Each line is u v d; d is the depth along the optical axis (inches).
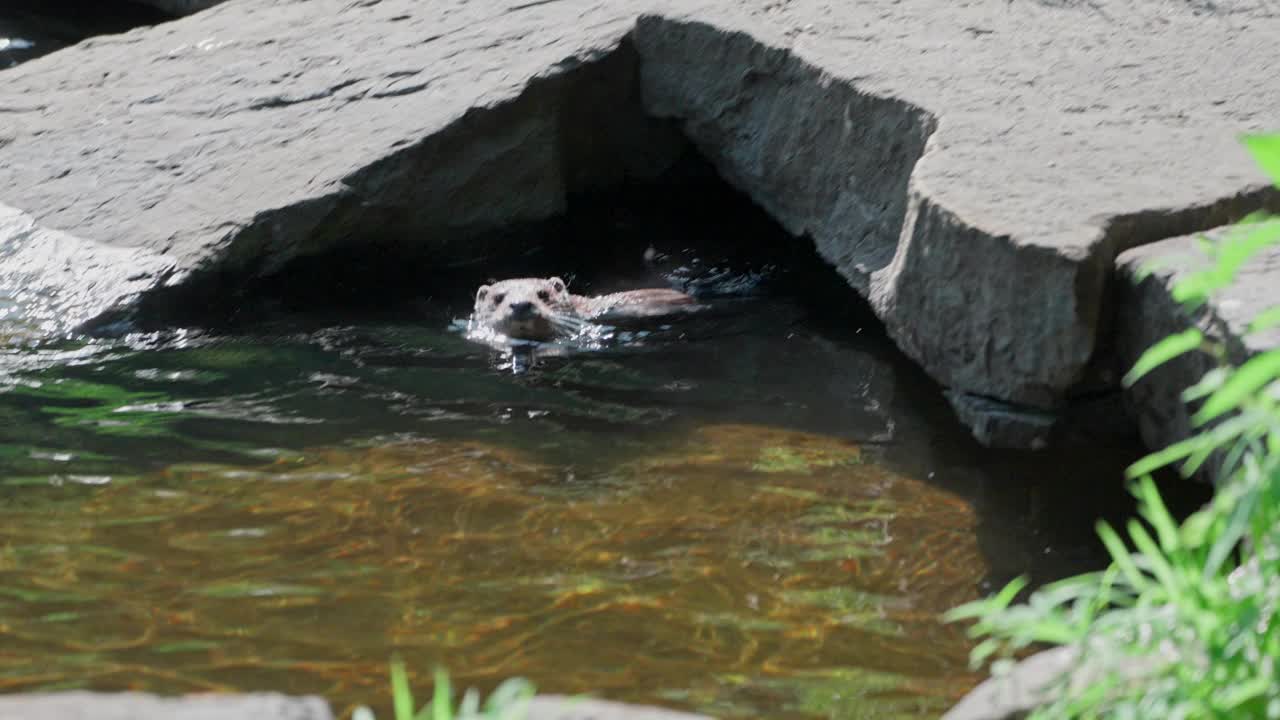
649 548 282.8
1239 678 155.8
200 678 232.2
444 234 498.9
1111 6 462.9
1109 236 300.5
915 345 343.0
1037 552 280.2
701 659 239.3
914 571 272.8
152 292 443.2
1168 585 164.4
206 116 538.3
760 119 471.8
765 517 297.6
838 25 472.1
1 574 269.6
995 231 306.0
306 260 473.7
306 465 327.3
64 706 150.9
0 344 419.5
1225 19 440.5
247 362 407.8
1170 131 360.2
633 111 526.6
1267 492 158.4
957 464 323.9
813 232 446.3
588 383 389.7
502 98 489.7
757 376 393.4
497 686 229.9
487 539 286.7
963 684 230.8
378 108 512.1
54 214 490.9
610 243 526.3
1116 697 164.7
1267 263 281.1
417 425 355.6
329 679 232.2
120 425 354.6
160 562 275.6
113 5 879.7
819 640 246.1
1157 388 288.8
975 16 470.6
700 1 511.2
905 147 400.2
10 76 616.1
